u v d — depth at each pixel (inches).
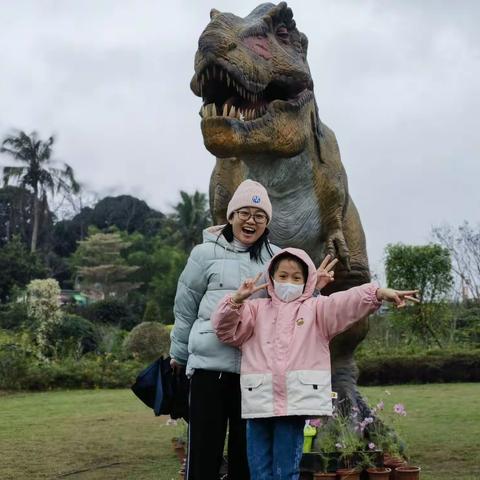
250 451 126.6
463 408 390.0
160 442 287.9
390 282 787.4
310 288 129.9
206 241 139.5
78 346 725.9
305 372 123.7
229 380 132.6
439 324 783.7
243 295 122.0
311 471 191.6
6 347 618.8
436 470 221.3
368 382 625.9
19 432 317.1
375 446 206.1
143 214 2257.6
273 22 186.1
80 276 1819.6
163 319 1446.9
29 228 1918.1
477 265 954.7
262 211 136.6
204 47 164.9
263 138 174.7
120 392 546.9
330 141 211.5
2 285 1482.5
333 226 205.5
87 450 269.0
